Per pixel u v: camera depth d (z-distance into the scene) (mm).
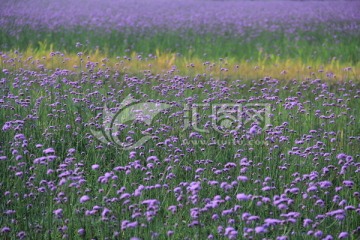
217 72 39125
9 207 18594
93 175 21438
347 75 39719
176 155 21547
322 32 59625
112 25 58000
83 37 51688
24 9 64938
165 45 51938
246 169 19453
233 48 51750
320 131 26312
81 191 18328
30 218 17969
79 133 24391
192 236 17281
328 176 21453
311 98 33562
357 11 77438
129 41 52312
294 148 22234
